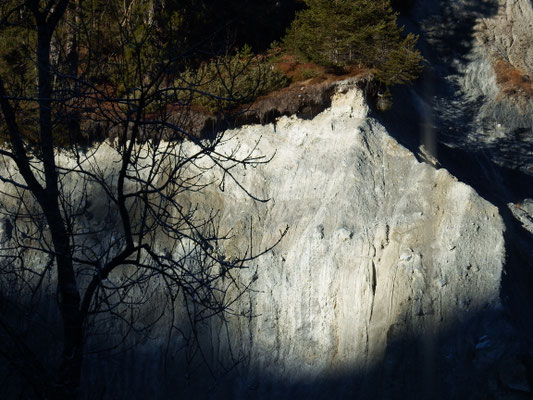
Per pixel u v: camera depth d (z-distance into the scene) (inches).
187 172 794.8
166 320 704.4
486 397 579.8
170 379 690.8
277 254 746.2
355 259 703.1
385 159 788.6
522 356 582.9
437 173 756.0
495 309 626.2
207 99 772.6
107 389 658.8
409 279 666.8
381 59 853.2
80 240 684.1
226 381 697.6
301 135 826.2
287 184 799.7
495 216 713.0
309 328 701.3
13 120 318.3
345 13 853.2
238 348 709.9
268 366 700.0
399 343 638.5
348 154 786.2
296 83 850.8
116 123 305.9
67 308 312.5
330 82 834.8
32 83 416.2
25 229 752.3
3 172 796.0
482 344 605.3
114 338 674.8
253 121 832.3
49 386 296.0
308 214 762.8
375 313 671.8
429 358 622.2
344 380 657.0
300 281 720.3
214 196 791.7
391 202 748.6
